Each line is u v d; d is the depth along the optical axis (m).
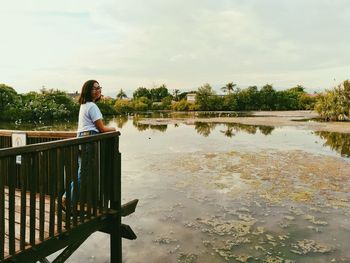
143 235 7.60
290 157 17.03
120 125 38.59
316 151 18.94
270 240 7.38
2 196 3.01
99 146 4.16
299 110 81.44
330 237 7.55
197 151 19.05
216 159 16.56
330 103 43.47
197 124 39.25
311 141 23.33
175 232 7.78
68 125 39.47
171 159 16.56
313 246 7.07
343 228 8.06
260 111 76.62
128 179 12.63
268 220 8.56
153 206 9.56
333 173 13.61
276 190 11.22
